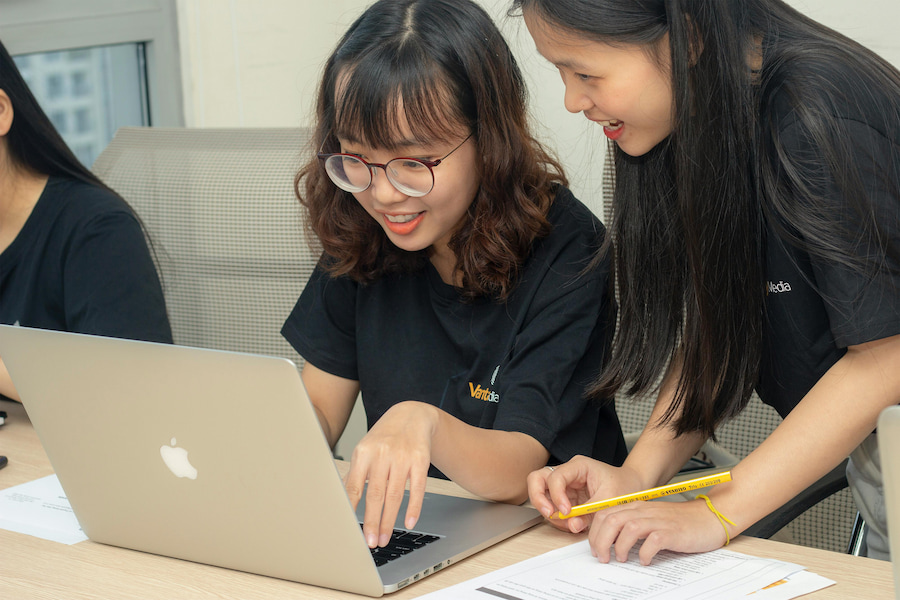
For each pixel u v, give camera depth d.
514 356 1.18
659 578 0.80
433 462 0.94
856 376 0.90
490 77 1.10
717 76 0.93
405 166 1.07
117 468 0.85
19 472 1.14
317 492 0.75
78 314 1.50
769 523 1.09
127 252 1.53
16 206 1.55
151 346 0.76
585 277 1.19
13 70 1.50
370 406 1.32
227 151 1.75
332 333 1.36
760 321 1.02
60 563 0.87
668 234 1.08
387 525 0.82
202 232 1.71
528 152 1.18
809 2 1.87
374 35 1.08
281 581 0.82
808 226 0.90
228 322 1.72
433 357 1.29
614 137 1.02
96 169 1.84
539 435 1.09
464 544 0.88
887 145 0.89
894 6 1.78
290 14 2.63
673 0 0.90
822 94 0.89
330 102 1.16
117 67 2.52
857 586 0.77
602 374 1.14
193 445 0.78
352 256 1.28
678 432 1.05
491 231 1.16
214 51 2.50
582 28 0.91
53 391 0.84
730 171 0.95
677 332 1.10
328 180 1.24
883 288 0.87
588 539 0.89
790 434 0.91
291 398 0.71
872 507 1.11
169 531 0.86
